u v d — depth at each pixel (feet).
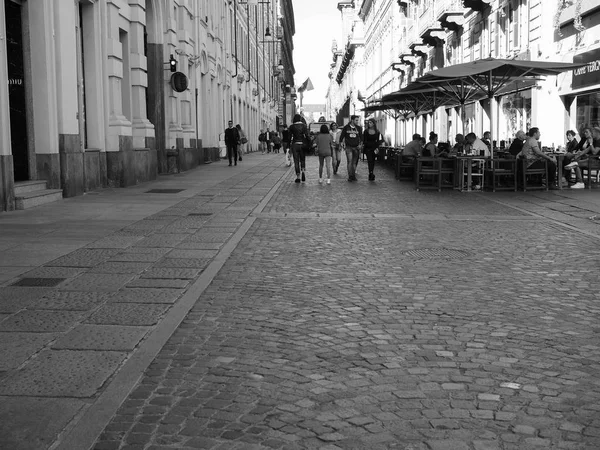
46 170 48.85
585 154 59.36
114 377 14.96
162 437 12.07
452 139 120.37
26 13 47.47
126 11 65.16
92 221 38.63
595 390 14.06
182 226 36.94
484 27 98.37
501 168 60.03
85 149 57.77
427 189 60.44
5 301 21.30
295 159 67.46
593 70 66.54
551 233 35.04
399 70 171.83
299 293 22.40
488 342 17.25
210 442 11.85
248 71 183.52
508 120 91.09
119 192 55.98
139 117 68.74
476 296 22.00
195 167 96.37
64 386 14.39
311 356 16.25
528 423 12.51
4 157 42.19
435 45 129.90
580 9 68.28
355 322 19.07
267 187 62.18
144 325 18.75
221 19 130.31
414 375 14.96
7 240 32.24
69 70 51.03
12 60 47.47
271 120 276.62
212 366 15.61
